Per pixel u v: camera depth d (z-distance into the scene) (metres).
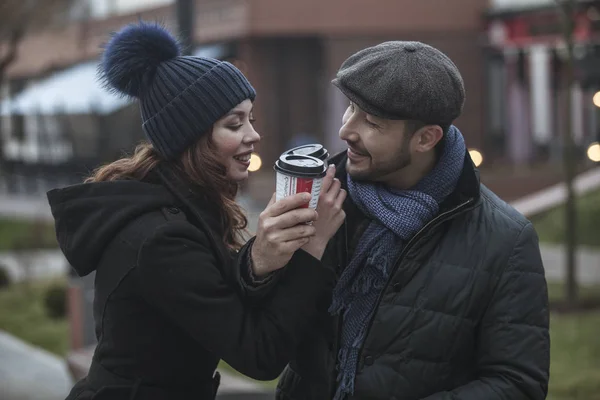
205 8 35.69
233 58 34.94
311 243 2.56
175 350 2.64
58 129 39.28
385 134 2.49
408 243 2.54
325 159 2.69
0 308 14.68
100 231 2.60
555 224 16.27
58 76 42.06
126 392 2.62
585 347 8.88
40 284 17.28
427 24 34.91
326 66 34.00
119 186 2.64
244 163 2.77
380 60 2.46
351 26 34.16
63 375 9.89
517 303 2.49
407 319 2.52
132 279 2.57
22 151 43.25
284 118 34.31
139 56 2.71
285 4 33.75
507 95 35.31
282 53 34.31
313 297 2.53
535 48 33.75
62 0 27.17
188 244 2.54
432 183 2.59
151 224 2.59
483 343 2.51
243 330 2.51
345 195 2.60
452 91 2.46
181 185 2.69
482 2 35.09
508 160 35.12
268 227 2.45
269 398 5.34
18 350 11.30
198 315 2.51
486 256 2.53
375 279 2.62
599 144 25.38
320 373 2.78
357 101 2.47
